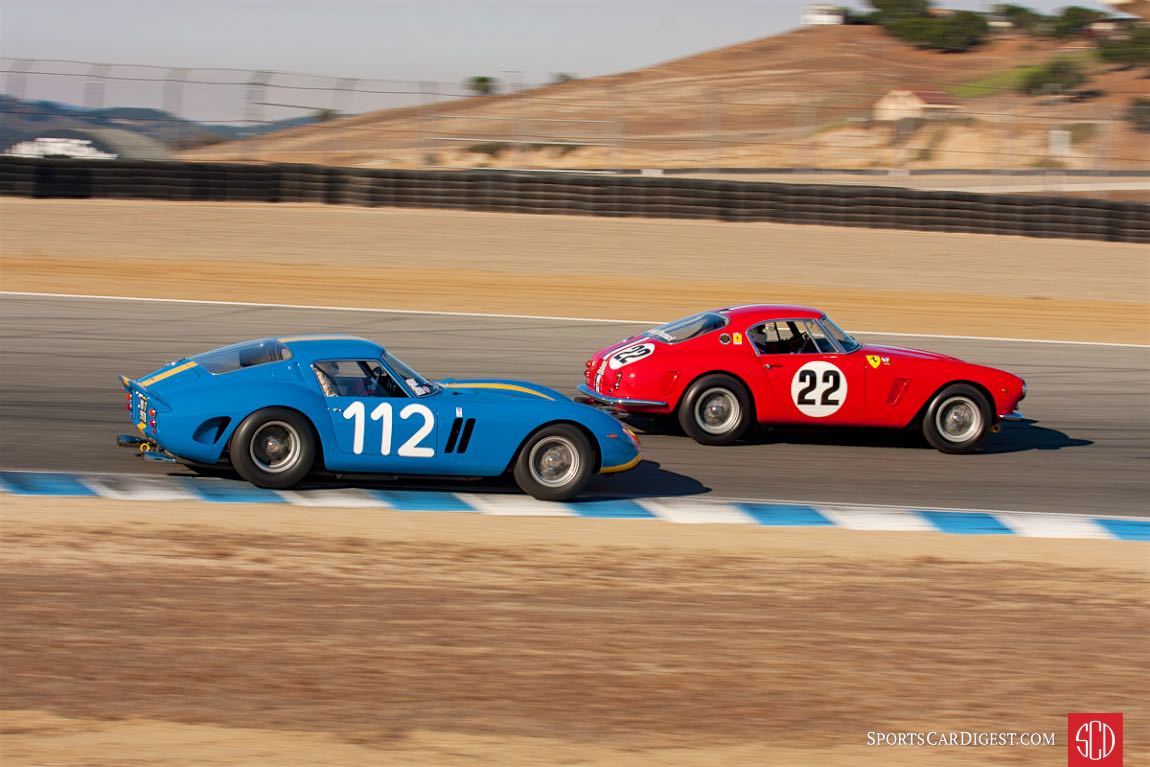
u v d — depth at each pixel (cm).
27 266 3712
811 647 1137
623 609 1216
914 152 8538
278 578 1259
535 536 1462
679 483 1762
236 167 5162
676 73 12594
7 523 1405
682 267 4262
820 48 13788
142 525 1420
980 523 1653
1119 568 1471
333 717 938
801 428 2083
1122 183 7362
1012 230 5050
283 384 1533
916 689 1053
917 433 2180
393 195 5181
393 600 1209
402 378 1568
